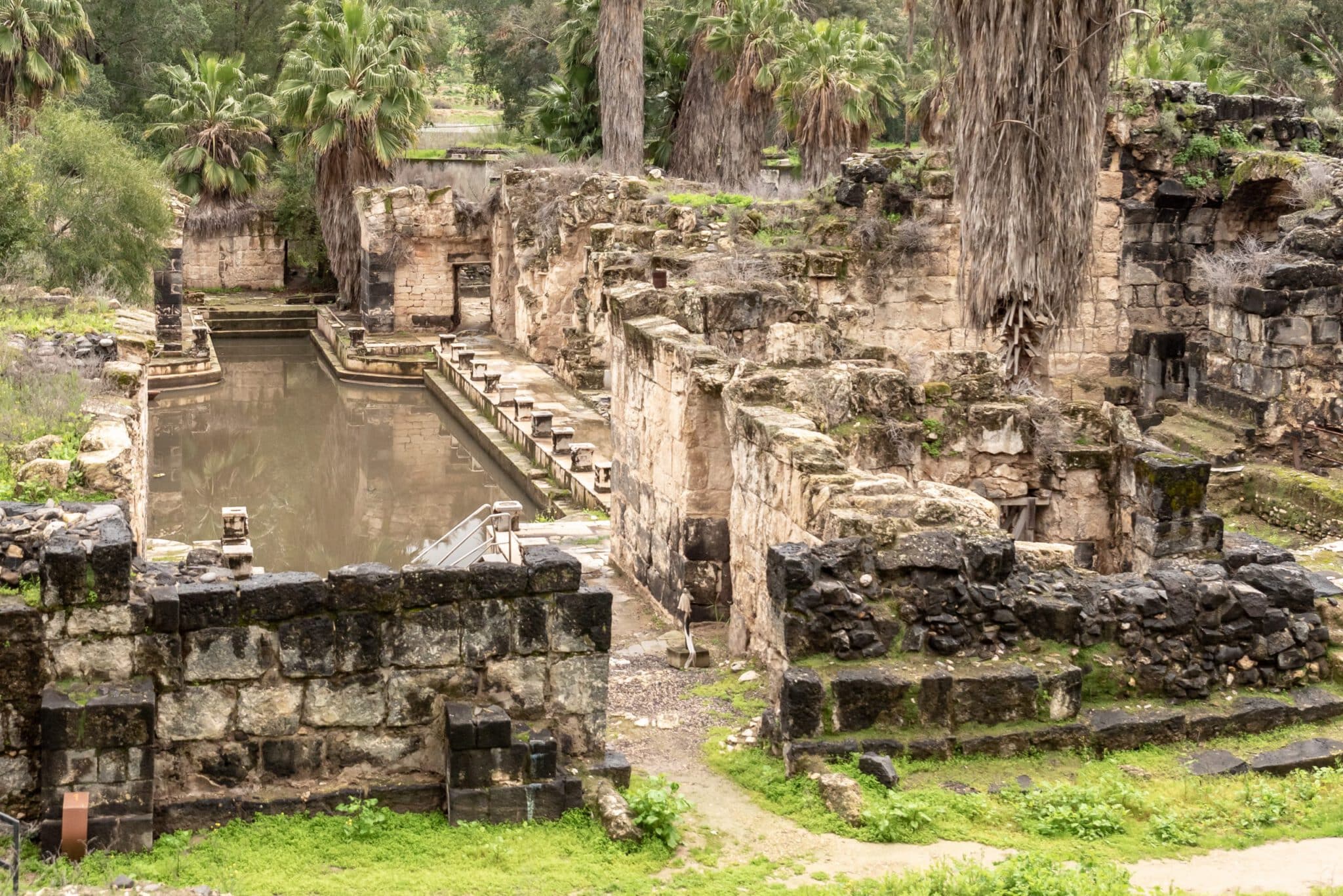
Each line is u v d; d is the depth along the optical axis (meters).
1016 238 18.97
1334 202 26.81
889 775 10.98
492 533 23.47
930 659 11.90
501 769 10.25
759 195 40.22
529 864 9.59
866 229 28.95
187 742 9.95
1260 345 24.03
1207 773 11.41
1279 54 50.88
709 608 17.72
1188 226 31.23
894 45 65.94
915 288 29.17
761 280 24.02
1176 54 39.62
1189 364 29.95
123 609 9.69
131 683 9.75
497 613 10.43
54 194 34.03
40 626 9.56
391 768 10.38
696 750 12.54
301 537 28.45
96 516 10.20
